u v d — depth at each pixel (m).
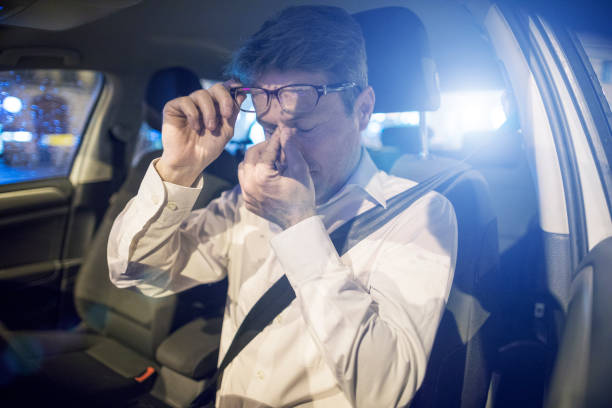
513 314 1.13
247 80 0.82
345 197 0.96
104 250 2.02
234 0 1.58
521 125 1.01
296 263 0.73
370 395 0.68
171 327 1.72
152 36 1.92
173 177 0.83
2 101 2.23
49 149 2.43
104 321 1.92
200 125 0.81
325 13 0.83
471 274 0.98
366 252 0.88
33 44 1.79
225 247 1.07
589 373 0.63
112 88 2.46
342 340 0.68
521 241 1.18
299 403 0.87
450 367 0.96
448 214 0.89
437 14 1.28
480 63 1.44
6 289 2.22
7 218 2.21
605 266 0.74
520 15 0.96
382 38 1.12
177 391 1.62
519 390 1.07
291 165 0.74
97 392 1.47
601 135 0.90
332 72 0.81
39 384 1.44
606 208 0.88
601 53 0.93
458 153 1.51
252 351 0.92
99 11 1.53
